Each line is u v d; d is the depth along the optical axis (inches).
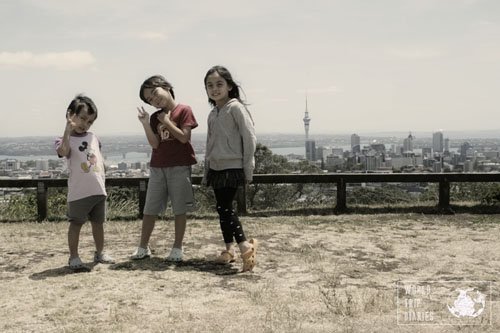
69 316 127.3
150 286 152.9
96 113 177.9
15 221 291.6
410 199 353.7
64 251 205.9
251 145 176.7
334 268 176.6
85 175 173.2
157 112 188.2
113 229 259.6
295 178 305.4
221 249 209.9
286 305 134.4
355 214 298.5
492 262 184.7
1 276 166.7
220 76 178.5
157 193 188.1
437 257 192.5
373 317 125.6
